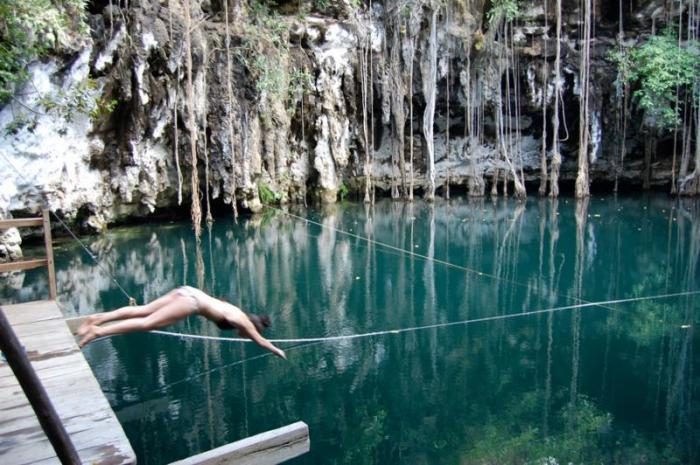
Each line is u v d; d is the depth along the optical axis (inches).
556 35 628.7
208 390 196.5
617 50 626.5
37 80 370.0
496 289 324.8
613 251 419.8
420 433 171.3
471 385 203.2
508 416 181.3
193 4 502.6
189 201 538.6
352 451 161.3
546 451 160.9
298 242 455.8
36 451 93.9
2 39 342.6
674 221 519.5
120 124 460.8
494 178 666.2
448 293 317.4
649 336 246.8
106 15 426.6
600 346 236.8
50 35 342.3
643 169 668.1
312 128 615.8
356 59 616.7
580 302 298.4
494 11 603.2
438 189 711.7
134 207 500.1
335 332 255.0
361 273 361.7
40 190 384.5
